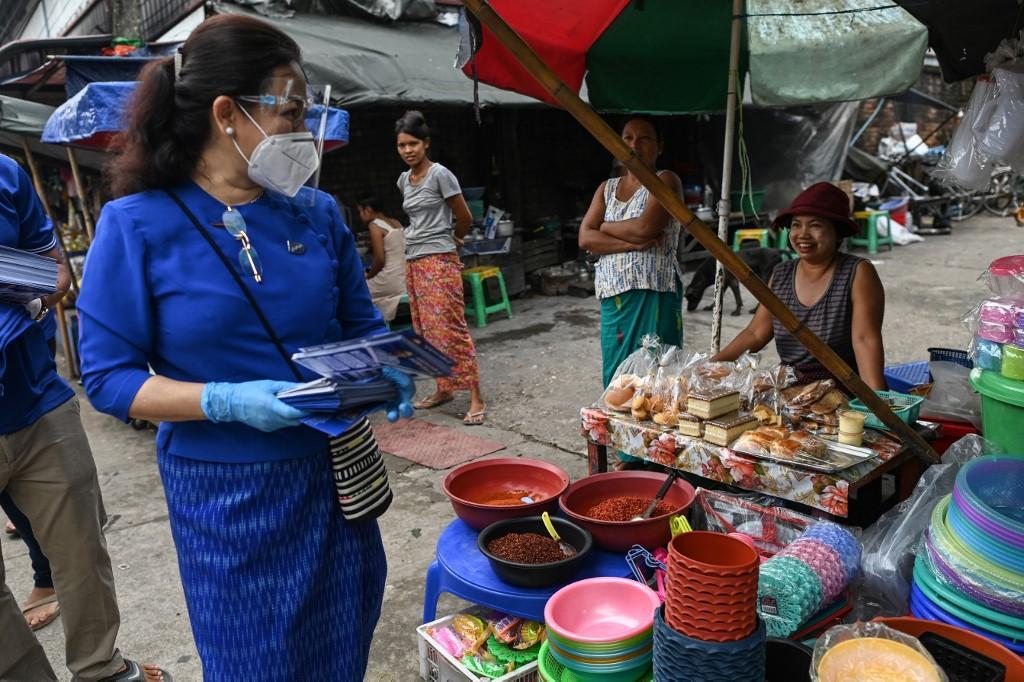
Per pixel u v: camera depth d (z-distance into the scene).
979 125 2.69
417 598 2.98
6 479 2.14
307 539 1.57
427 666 2.41
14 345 2.09
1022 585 1.69
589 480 2.54
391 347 1.36
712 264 7.56
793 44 3.96
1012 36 2.97
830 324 2.91
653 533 2.21
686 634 1.65
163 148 1.41
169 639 2.81
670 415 2.66
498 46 3.49
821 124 10.95
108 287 1.38
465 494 2.59
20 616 2.26
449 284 4.84
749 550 1.68
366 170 8.23
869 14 3.87
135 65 5.68
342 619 1.65
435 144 8.59
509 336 7.11
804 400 2.62
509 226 7.99
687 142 10.54
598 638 1.84
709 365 2.90
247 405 1.36
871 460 2.33
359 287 1.76
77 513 2.22
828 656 1.63
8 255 2.04
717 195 10.48
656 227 3.46
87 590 2.27
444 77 6.52
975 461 1.99
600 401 2.99
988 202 13.94
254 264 1.46
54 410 2.18
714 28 3.96
